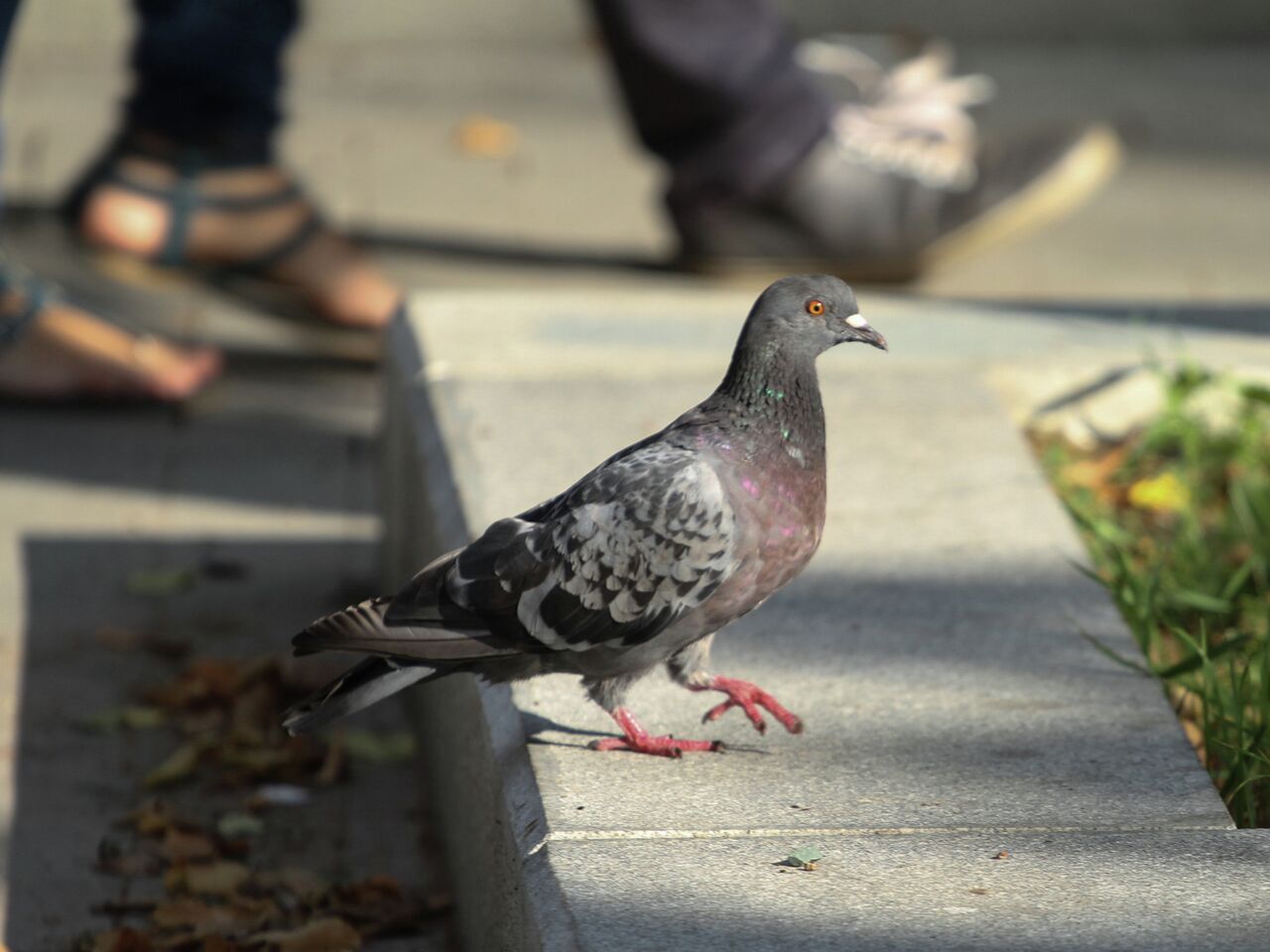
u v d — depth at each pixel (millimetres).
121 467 9312
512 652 4629
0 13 8570
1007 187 11539
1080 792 4645
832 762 4840
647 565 4562
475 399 7410
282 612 7934
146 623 7762
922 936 3947
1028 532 6352
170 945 5531
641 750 4887
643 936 3947
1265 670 5461
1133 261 12188
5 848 6102
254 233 10531
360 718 7340
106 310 11172
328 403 10242
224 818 6340
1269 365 7941
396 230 12641
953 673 5352
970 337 8383
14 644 7527
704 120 11203
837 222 11375
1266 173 13898
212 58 10188
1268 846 4359
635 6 10734
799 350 4711
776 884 4184
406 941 5711
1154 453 7832
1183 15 17016
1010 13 16875
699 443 4703
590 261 12156
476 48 16828
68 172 13320
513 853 4535
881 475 6789
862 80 12219
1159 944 3912
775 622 5711
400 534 7535
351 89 15617
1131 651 5496
